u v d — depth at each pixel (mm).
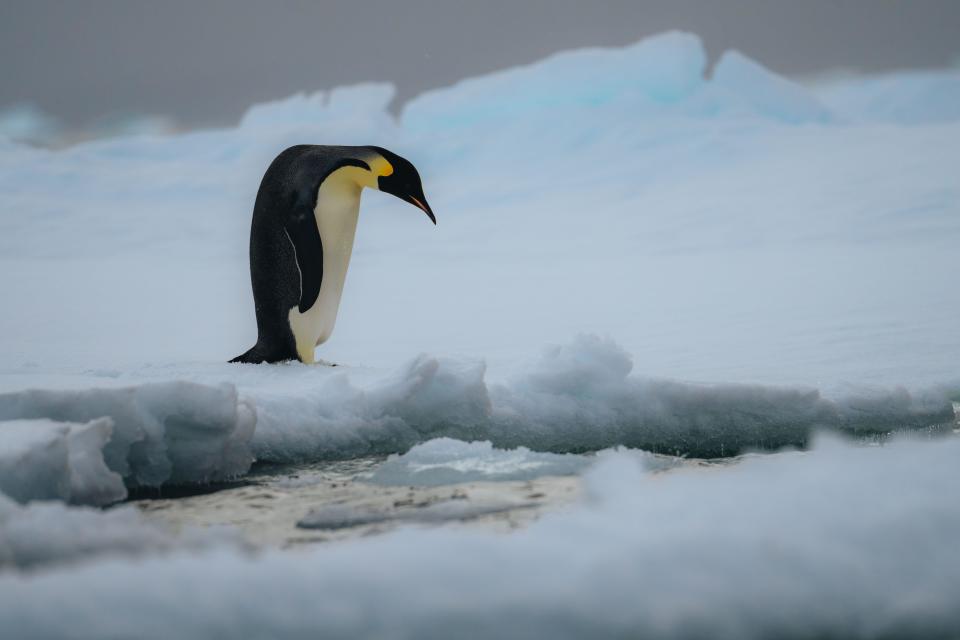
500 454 18719
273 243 25312
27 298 63094
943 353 32438
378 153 25844
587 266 76562
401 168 26094
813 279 58562
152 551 12242
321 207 25234
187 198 126250
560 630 9023
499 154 139625
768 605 9453
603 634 9008
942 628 9398
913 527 10617
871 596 9656
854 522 10773
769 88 144625
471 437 20406
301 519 14734
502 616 9109
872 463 13547
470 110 152375
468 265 82000
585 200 115938
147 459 17047
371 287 67188
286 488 16844
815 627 9398
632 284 62406
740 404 21281
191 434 17266
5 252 98125
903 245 74375
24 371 26672
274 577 9664
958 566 10047
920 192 93125
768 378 28438
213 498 16203
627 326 44062
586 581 9578
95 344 42031
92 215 114438
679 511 11523
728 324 42906
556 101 149750
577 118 142625
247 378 23141
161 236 106188
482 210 118375
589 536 10836
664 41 145750
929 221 83000
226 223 112312
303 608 9164
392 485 16828
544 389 21297
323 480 17375
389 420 20000
